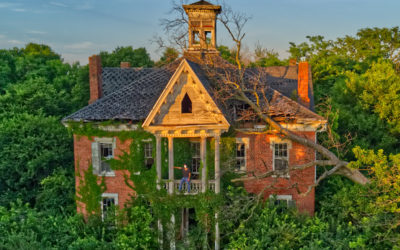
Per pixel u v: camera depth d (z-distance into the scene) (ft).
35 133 94.89
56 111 109.19
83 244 63.00
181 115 63.46
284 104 71.00
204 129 62.49
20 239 61.41
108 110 69.82
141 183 69.82
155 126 62.23
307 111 69.62
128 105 70.44
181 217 71.87
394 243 59.77
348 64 153.28
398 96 99.76
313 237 64.54
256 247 61.82
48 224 70.49
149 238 66.18
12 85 115.85
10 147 92.07
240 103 72.59
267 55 75.00
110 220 69.97
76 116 69.51
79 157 71.97
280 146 72.33
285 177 72.23
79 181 72.79
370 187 67.41
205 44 85.51
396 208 58.59
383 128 103.55
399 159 57.67
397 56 141.69
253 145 71.87
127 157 69.82
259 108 66.80
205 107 63.16
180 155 70.18
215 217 66.74
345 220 70.74
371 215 65.16
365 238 60.54
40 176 93.40
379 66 106.42
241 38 67.72
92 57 78.74
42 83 111.65
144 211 68.85
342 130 103.14
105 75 85.56
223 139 70.64
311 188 67.00
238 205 66.74
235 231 65.16
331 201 73.72
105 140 70.28
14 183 91.40
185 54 77.87
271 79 84.74
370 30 170.71
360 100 106.63
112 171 71.15
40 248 61.21
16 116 100.01
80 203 73.56
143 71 86.33
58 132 96.22
